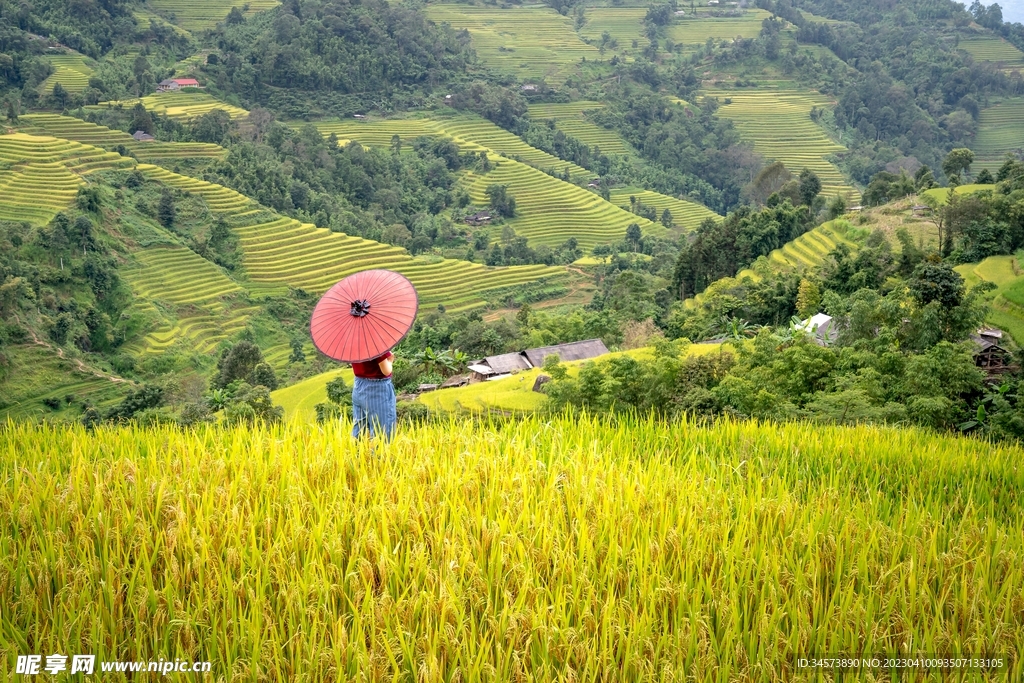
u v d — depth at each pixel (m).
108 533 5.50
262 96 181.38
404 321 7.79
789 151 187.50
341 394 44.88
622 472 6.89
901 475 8.98
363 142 172.38
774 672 4.75
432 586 5.03
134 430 8.55
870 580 5.80
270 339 93.19
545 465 6.95
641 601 5.23
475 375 55.97
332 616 4.81
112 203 101.94
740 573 5.48
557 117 195.88
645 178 176.75
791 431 10.65
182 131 137.88
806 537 6.04
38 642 4.73
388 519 5.80
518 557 5.49
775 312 61.25
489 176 160.00
